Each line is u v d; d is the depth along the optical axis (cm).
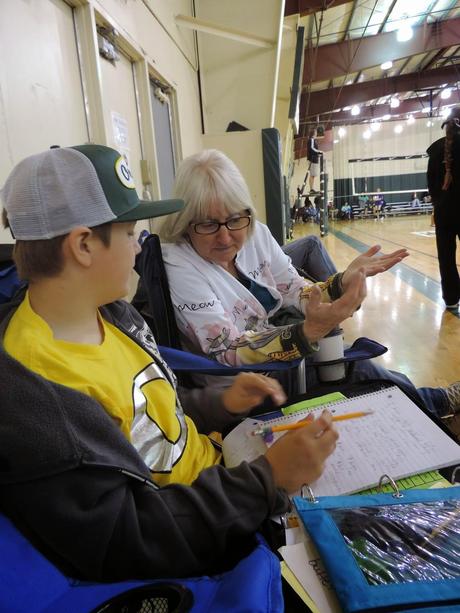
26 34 141
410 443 81
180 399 99
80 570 49
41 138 148
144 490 56
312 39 884
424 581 51
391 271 511
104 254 60
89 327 66
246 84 446
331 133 1767
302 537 63
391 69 1228
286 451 64
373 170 1830
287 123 589
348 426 86
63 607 42
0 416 47
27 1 143
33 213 56
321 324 99
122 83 244
